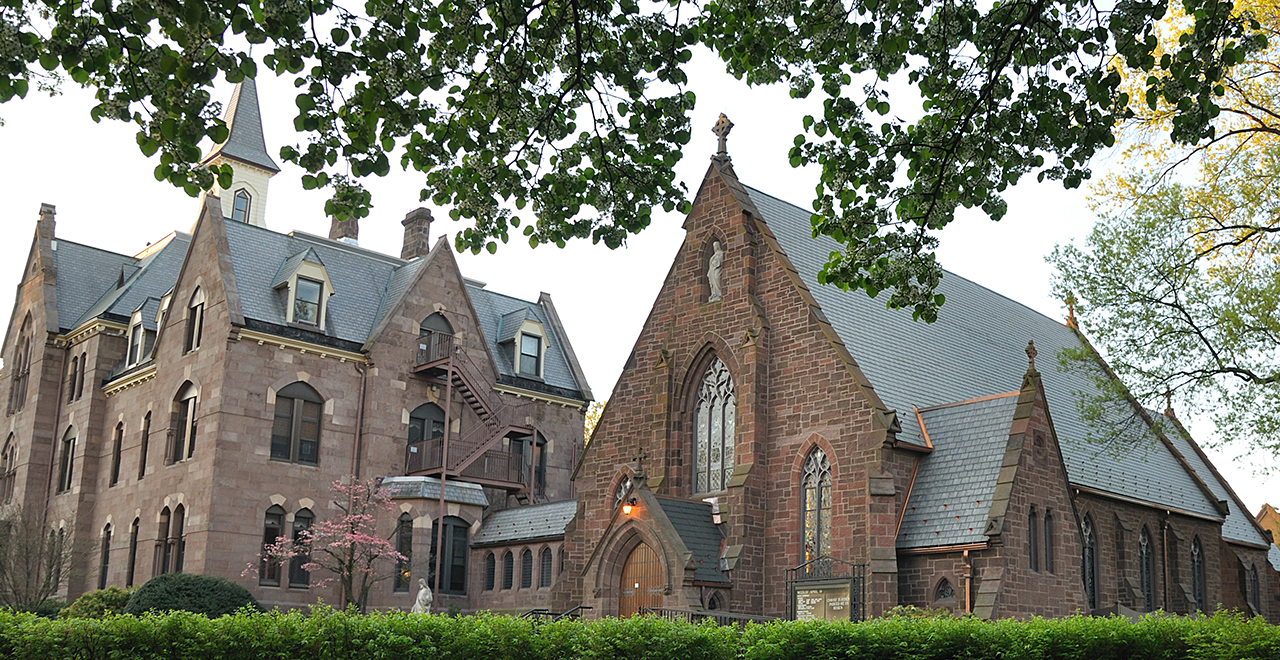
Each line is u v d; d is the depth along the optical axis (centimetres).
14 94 1107
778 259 3369
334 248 4962
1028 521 2891
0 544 4369
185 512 4194
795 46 1432
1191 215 2741
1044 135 1430
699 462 3431
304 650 1532
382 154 1316
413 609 3947
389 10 1212
